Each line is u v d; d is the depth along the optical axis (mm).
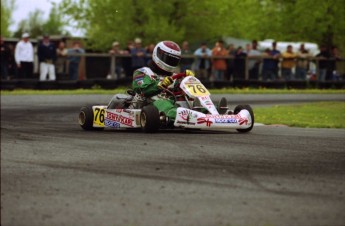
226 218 10938
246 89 45281
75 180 13789
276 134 20750
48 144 19047
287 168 14789
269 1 55625
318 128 23047
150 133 21031
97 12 54125
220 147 17719
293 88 47281
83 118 23438
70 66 44781
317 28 53906
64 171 14742
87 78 45125
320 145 18141
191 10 54969
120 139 19688
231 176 13961
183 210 11422
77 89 44219
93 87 44562
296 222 10758
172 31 53188
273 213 11227
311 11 53188
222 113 21734
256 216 11055
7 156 16859
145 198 12234
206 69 46500
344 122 25000
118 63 45375
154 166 15117
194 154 16625
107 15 54156
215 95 41094
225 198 12172
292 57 47844
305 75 48312
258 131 21703
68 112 31203
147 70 22172
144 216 11086
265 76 47625
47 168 15141
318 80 48188
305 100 37406
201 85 21453
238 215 11117
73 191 12844
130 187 13086
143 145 18266
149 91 21922
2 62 43594
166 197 12281
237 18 57500
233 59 47000
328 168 14789
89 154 16969
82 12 54812
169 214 11195
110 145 18438
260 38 57188
